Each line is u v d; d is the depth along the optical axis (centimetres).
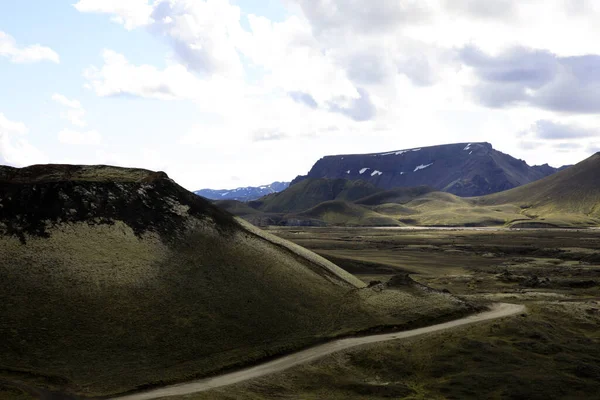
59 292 6122
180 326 6112
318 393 5212
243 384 5159
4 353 5131
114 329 5797
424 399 5194
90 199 7812
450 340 6606
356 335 6706
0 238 6731
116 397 4728
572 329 7594
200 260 7650
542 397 5200
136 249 7325
